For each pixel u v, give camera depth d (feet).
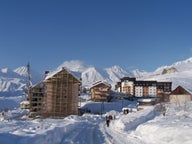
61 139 86.38
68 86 321.52
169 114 209.56
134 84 643.04
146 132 107.76
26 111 336.29
